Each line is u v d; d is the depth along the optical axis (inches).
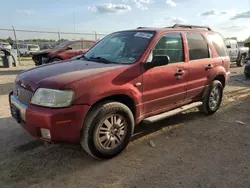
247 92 300.7
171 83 157.6
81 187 106.4
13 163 123.6
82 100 113.5
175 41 164.7
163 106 158.9
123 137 134.3
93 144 120.8
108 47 166.1
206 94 195.8
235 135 165.5
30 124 115.0
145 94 141.8
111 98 128.0
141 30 165.0
